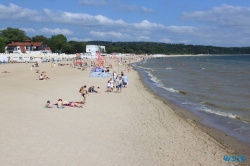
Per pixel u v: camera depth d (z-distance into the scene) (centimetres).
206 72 6906
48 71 5825
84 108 2138
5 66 7212
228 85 4109
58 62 9800
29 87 3172
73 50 16075
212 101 2755
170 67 9231
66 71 5903
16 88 3059
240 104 2605
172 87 3841
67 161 1098
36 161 1086
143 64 11319
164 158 1192
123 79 3584
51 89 3050
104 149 1255
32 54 10606
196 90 3547
